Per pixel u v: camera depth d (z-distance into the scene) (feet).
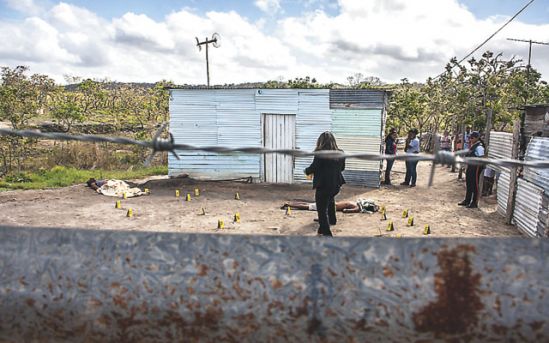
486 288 4.13
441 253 4.27
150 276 4.47
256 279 4.36
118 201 32.63
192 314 4.37
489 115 38.47
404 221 28.07
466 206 33.42
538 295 4.05
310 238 4.47
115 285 4.48
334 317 4.24
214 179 44.93
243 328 4.34
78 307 4.51
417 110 81.92
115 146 72.02
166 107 92.89
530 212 23.98
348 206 30.81
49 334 4.61
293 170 43.70
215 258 4.45
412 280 4.23
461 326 4.13
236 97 43.52
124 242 4.61
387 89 40.88
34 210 30.14
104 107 127.13
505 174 29.48
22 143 54.44
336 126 42.63
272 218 28.76
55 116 79.77
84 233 4.71
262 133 43.78
